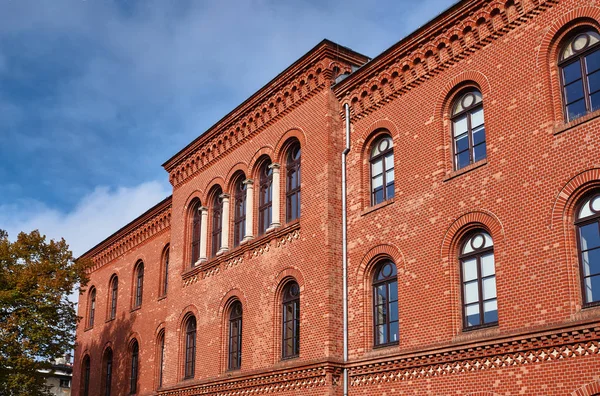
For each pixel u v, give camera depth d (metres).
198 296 29.56
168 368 30.61
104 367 39.84
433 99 21.20
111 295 41.28
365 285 22.12
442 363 18.88
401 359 19.95
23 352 32.69
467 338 18.39
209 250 30.17
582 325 15.75
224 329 27.45
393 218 21.62
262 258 25.91
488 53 19.78
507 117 18.83
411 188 21.25
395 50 22.44
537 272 17.20
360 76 23.69
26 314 33.16
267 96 27.31
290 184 25.98
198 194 31.56
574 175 16.92
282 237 25.11
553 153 17.50
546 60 18.17
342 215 23.44
